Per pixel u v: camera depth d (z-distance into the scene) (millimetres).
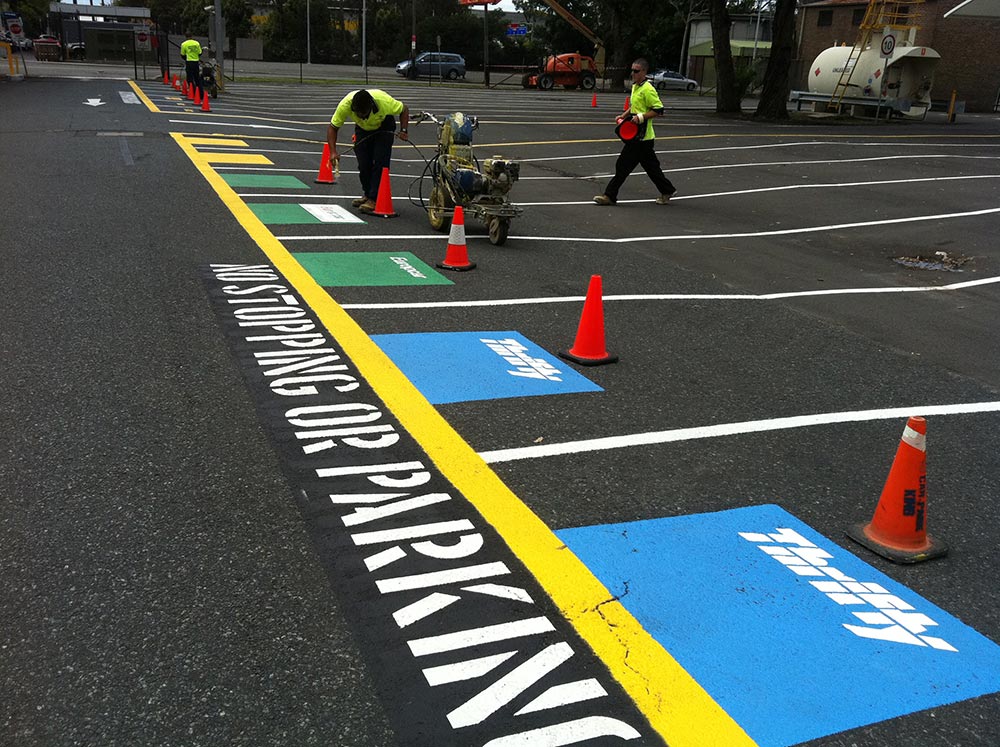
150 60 47375
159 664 2721
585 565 3369
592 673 2764
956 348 6570
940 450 4734
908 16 29797
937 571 3512
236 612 2979
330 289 7020
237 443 4211
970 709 2715
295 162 14508
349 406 4727
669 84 54250
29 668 2680
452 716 2555
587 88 48594
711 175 15203
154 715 2521
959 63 39094
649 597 3191
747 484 4160
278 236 8867
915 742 2562
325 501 3725
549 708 2602
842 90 29922
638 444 4523
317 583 3160
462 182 9070
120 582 3111
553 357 5793
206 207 10055
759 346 6355
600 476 4133
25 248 7625
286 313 6289
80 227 8555
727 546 3582
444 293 7176
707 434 4719
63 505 3584
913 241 10266
